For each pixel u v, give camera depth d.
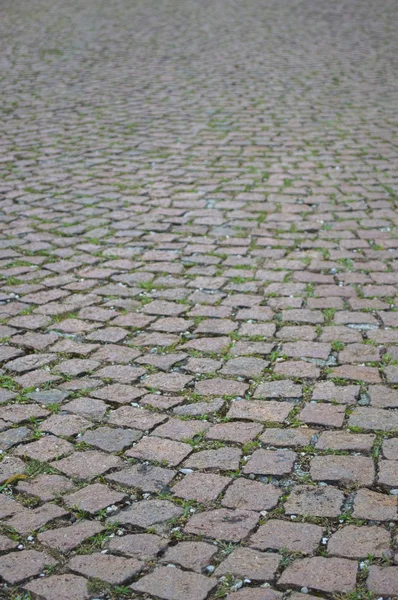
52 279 5.05
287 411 3.57
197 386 3.80
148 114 9.40
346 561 2.68
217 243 5.61
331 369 3.92
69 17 17.61
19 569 2.68
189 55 13.16
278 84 10.95
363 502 2.96
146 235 5.77
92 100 10.19
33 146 8.14
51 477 3.15
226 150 7.87
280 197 6.51
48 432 3.45
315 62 12.49
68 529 2.85
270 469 3.17
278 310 4.58
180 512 2.94
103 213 6.21
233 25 16.22
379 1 19.64
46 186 6.87
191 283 4.96
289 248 5.50
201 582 2.61
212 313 4.56
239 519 2.89
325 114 9.27
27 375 3.93
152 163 7.49
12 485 3.11
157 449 3.32
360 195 6.53
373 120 8.98
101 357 4.09
